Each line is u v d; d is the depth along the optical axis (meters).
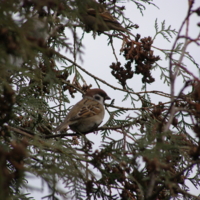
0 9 6.01
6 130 7.05
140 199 7.62
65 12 6.90
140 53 10.20
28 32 6.12
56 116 10.28
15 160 5.80
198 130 6.22
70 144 9.06
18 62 6.90
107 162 7.90
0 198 5.30
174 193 6.65
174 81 6.18
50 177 6.64
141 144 7.00
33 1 6.23
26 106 8.70
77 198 7.17
